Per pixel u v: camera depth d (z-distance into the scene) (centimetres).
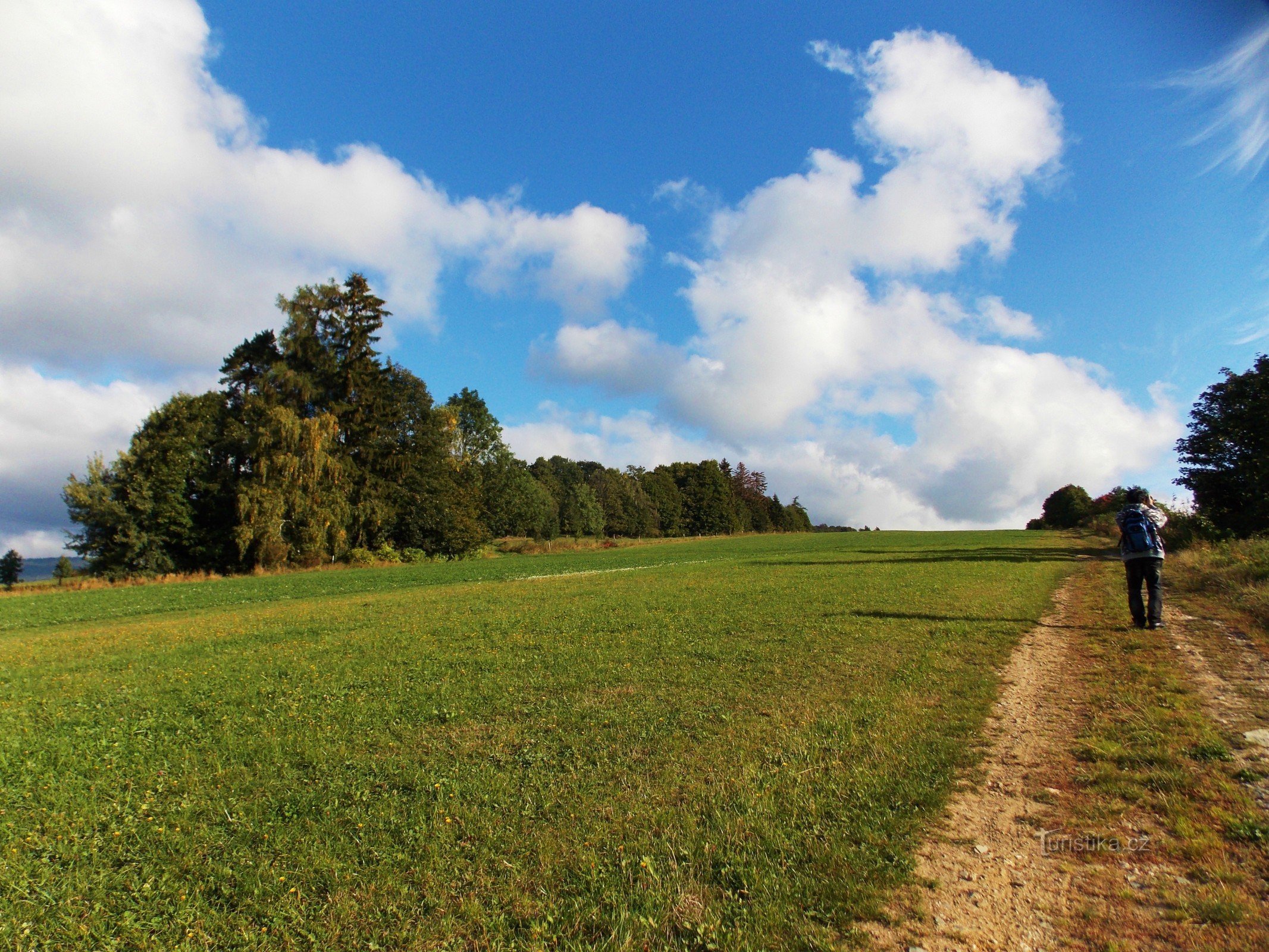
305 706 1014
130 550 5612
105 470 5728
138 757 816
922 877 450
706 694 941
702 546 8562
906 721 769
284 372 6331
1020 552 4284
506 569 5106
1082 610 1544
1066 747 668
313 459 6044
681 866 482
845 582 2403
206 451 6241
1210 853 450
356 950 415
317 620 2092
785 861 480
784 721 794
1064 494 11469
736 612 1711
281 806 646
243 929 447
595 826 551
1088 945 369
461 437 10288
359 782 691
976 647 1160
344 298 6881
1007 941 378
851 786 596
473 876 491
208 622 2273
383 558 6750
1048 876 443
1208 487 3266
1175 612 1397
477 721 880
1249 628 1158
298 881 502
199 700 1094
